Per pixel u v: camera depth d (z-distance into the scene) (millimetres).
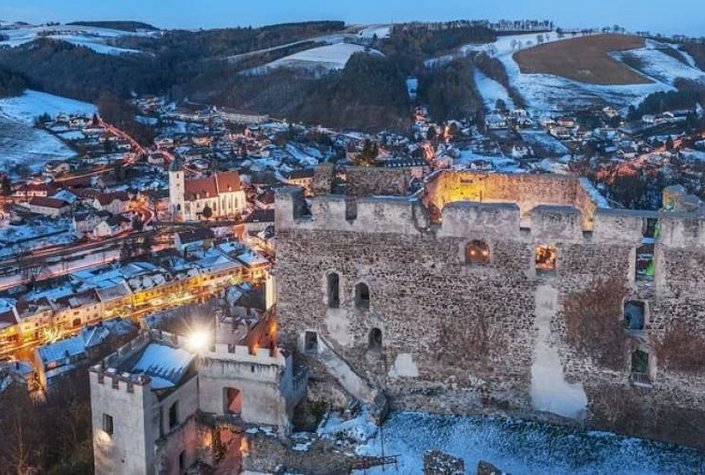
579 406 47062
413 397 49438
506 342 47531
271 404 49062
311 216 49312
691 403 45094
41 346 148500
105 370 48750
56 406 84812
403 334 48906
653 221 44625
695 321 44344
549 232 45594
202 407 51625
